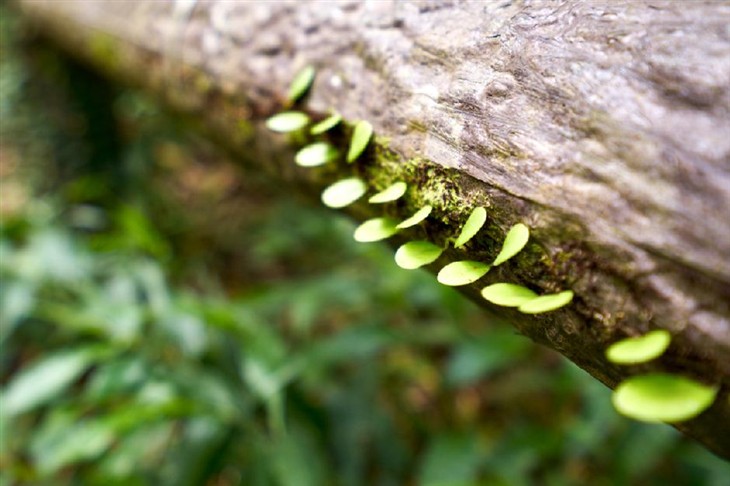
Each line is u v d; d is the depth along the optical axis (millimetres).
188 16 371
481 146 236
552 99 224
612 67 216
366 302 570
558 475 453
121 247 633
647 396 192
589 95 217
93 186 775
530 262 227
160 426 458
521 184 226
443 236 253
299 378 500
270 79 314
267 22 321
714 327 198
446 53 256
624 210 208
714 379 201
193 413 429
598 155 214
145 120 941
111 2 496
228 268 835
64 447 421
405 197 263
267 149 335
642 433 423
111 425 412
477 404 555
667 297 203
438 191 250
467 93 245
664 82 208
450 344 564
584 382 456
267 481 429
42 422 546
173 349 511
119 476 426
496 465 440
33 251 583
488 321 562
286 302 598
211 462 423
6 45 862
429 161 252
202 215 927
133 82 544
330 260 775
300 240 806
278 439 442
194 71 366
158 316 494
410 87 261
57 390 476
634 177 208
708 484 411
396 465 475
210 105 367
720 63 203
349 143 283
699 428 217
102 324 497
